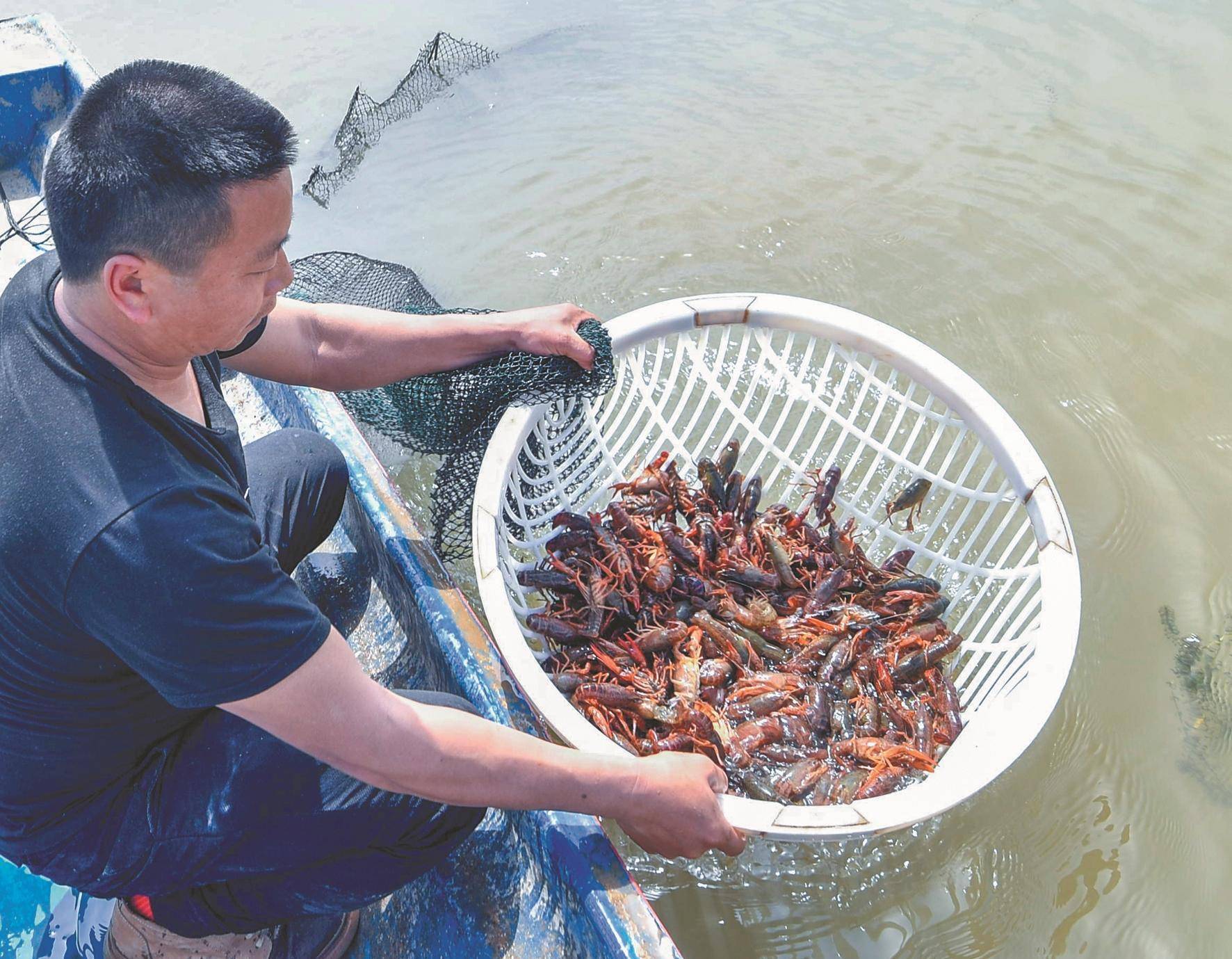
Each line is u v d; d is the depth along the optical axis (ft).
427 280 18.47
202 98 5.07
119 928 7.72
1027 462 10.36
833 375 16.49
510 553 13.83
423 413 10.40
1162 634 12.74
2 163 17.29
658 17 26.09
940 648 11.30
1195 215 19.11
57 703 5.90
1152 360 16.51
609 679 11.45
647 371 16.97
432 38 25.53
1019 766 11.39
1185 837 10.72
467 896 8.32
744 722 11.09
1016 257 18.42
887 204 19.71
